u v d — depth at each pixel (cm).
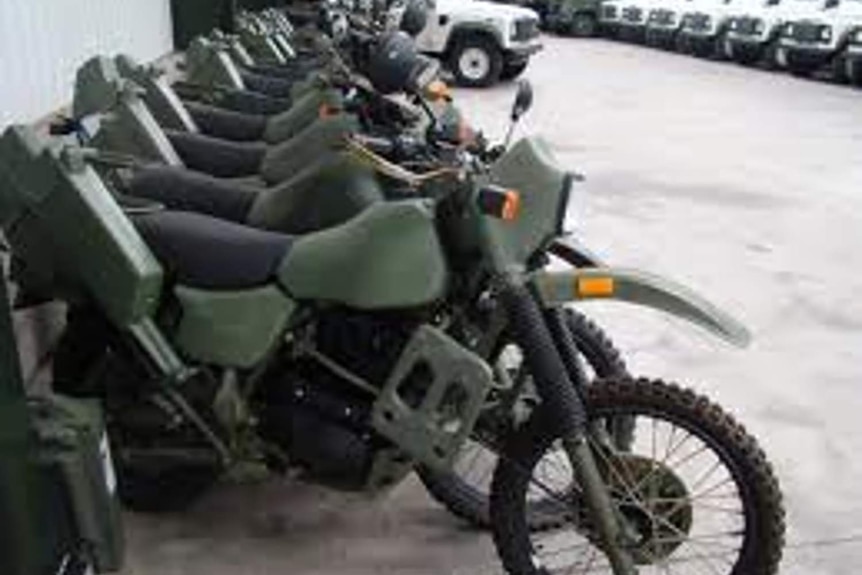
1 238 257
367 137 254
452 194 227
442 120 260
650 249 534
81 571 212
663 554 233
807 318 444
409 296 229
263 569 253
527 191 225
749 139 850
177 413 249
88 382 254
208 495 283
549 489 242
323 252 233
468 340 238
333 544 265
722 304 457
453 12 1119
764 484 220
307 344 242
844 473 314
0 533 180
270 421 245
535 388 229
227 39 578
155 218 252
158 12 782
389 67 274
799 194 664
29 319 298
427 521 277
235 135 421
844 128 915
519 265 226
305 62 586
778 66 1302
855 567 267
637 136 848
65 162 236
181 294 242
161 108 402
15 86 427
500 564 260
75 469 208
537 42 1180
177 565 253
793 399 363
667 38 1507
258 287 239
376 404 232
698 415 222
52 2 478
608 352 273
